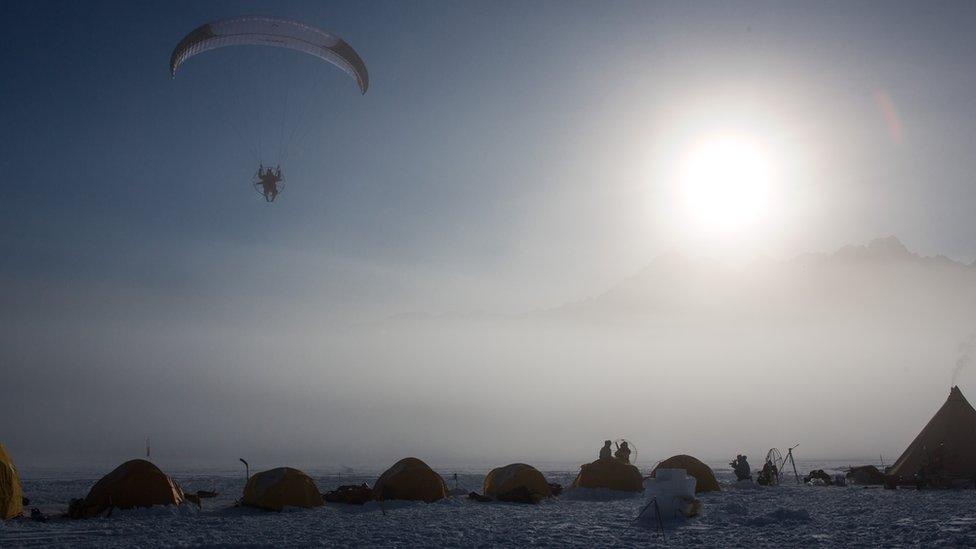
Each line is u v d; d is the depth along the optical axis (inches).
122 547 648.4
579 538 693.3
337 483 1582.2
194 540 692.1
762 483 1422.2
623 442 1328.7
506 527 777.6
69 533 757.9
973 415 1347.2
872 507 922.7
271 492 979.9
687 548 626.2
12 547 658.8
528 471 1145.4
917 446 1364.4
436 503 1071.6
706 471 1257.4
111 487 931.3
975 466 1275.8
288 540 682.8
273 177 1448.1
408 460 1122.0
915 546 603.5
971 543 604.4
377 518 884.0
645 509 829.2
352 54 1686.8
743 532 720.3
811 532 706.2
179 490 1008.2
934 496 1093.8
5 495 876.6
